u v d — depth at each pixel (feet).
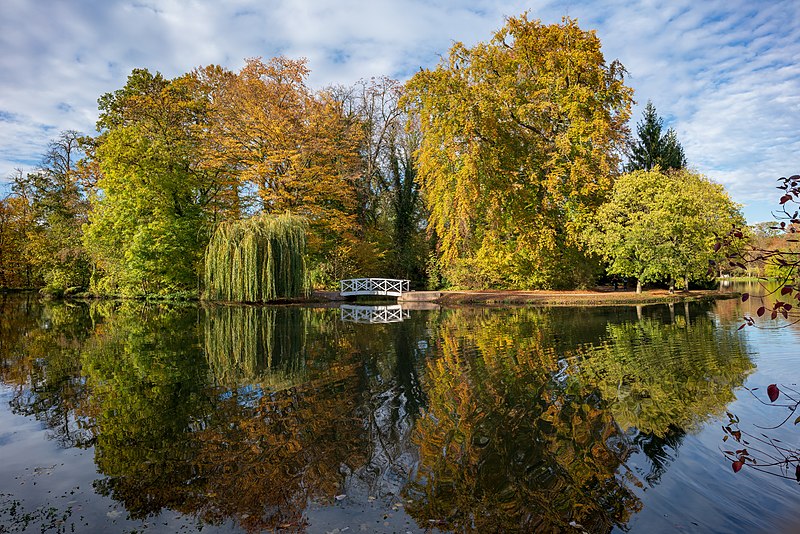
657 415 18.30
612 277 100.89
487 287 89.76
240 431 17.72
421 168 80.23
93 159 99.40
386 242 107.04
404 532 10.93
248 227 69.31
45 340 39.22
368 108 111.24
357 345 35.78
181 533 10.93
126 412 20.02
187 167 85.15
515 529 10.98
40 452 15.85
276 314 60.90
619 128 77.97
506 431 17.25
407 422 18.44
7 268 114.83
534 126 78.13
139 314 61.21
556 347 32.73
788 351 28.99
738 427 16.79
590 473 13.76
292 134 85.30
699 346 31.42
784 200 10.05
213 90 94.99
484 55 73.20
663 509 11.67
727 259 10.55
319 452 15.70
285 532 10.96
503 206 78.59
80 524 11.31
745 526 10.78
